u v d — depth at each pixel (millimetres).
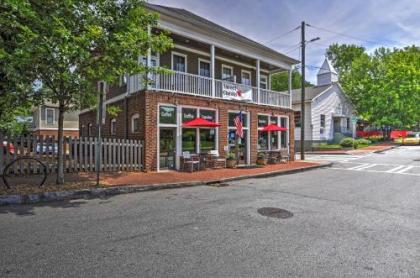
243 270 3639
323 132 31266
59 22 7062
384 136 38062
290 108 20359
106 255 4047
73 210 6539
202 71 18000
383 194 8555
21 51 6570
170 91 13641
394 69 34656
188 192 8883
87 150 11812
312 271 3631
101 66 8508
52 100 8898
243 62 20438
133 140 12750
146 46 9047
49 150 11062
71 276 3447
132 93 14062
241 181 11234
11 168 10344
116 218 5887
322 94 31141
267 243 4562
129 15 8992
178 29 14062
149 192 8875
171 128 13852
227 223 5598
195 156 13891
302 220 5840
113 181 9852
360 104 36188
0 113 10273
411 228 5383
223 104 15867
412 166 16109
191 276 3473
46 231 5035
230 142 16359
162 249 4285
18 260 3861
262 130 17750
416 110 34344
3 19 6855
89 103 9258
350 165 17203
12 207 6789
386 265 3824
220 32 15336
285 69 21281
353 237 4871
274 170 13812
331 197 8094
